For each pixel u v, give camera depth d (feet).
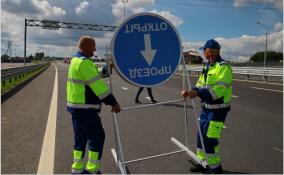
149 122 30.17
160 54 17.46
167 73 17.63
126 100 46.29
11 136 24.64
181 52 17.88
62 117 32.09
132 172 17.52
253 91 59.82
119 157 18.16
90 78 15.72
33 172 17.43
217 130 17.13
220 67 16.53
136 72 17.04
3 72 53.16
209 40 16.90
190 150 20.90
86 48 16.42
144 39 17.13
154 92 57.57
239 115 34.30
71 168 18.04
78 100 16.17
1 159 19.40
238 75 106.22
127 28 16.83
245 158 19.98
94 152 16.61
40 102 42.47
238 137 24.93
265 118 32.65
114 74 118.01
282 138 24.73
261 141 23.84
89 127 16.39
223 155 20.53
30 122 29.71
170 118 32.14
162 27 17.49
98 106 16.56
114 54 16.67
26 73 94.73
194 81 85.92
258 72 90.79
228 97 17.01
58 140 23.57
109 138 24.31
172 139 23.41
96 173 16.67
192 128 27.76
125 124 29.27
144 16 17.10
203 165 17.69
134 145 22.56
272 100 47.01
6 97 47.14
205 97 16.71
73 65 16.24
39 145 22.30
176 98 48.65
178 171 17.69
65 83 73.97
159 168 18.10
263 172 17.70
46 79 88.07
